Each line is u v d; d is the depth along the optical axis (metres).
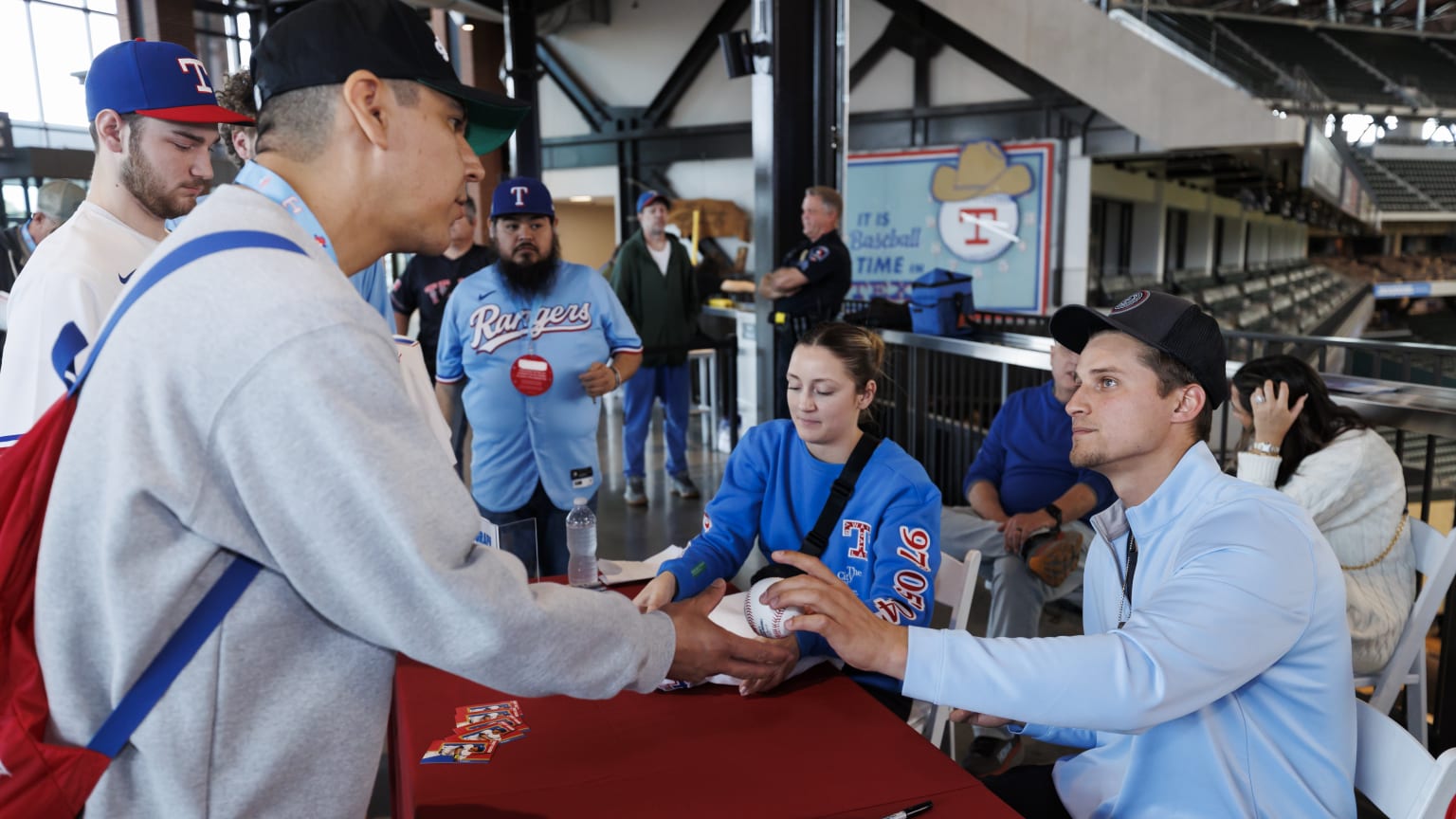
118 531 0.69
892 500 1.79
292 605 0.77
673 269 5.34
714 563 1.86
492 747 1.33
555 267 2.89
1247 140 9.65
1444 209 24.03
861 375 1.83
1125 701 1.08
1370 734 1.23
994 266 11.19
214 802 0.74
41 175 5.06
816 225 4.75
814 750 1.33
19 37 5.40
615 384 3.00
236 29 8.14
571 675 0.83
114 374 0.72
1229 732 1.20
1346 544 2.17
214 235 0.76
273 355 0.71
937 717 1.80
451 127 0.95
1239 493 1.24
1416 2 25.52
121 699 0.72
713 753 1.32
